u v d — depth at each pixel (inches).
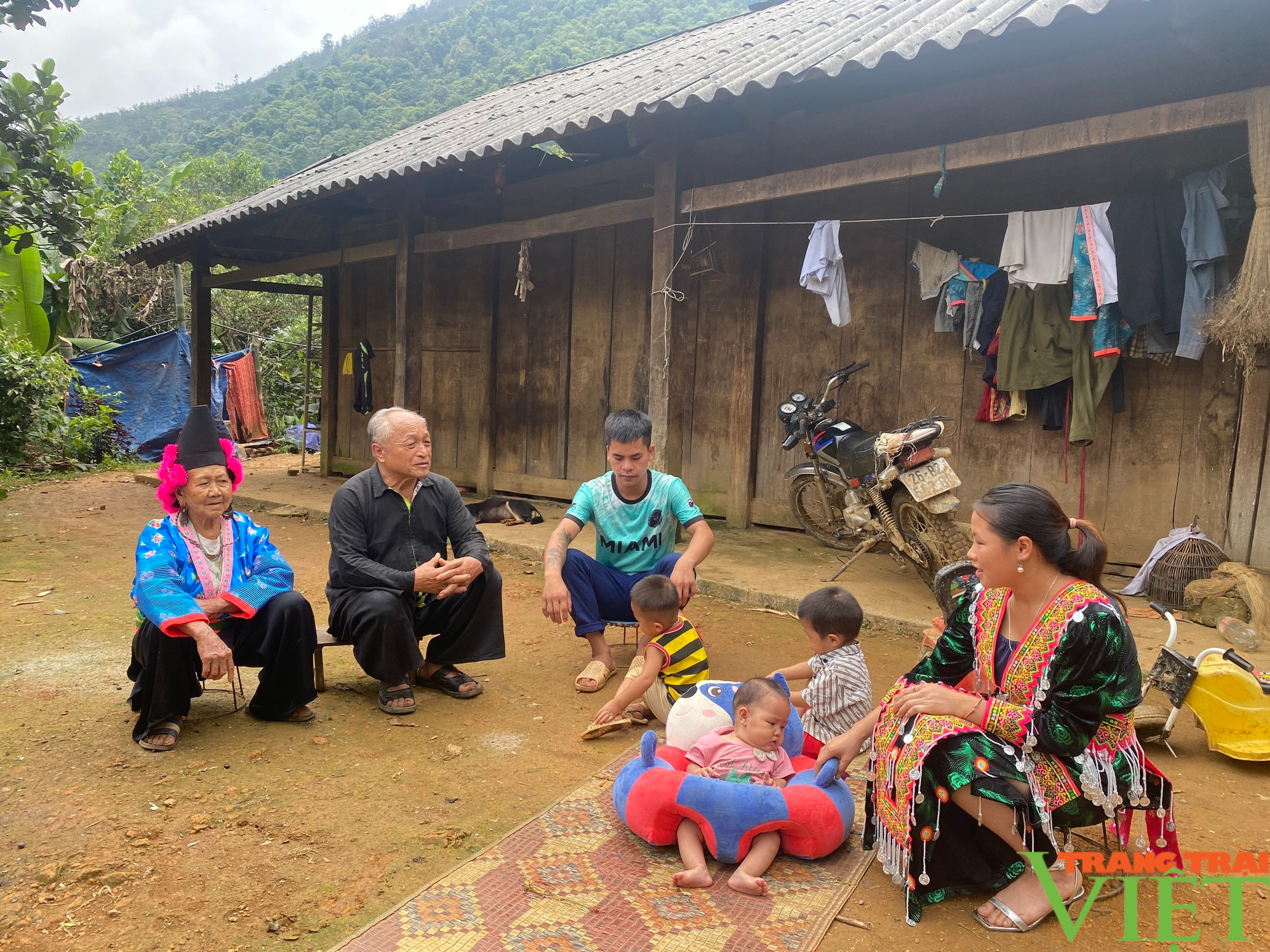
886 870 94.3
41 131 366.0
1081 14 164.6
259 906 91.8
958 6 212.1
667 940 85.6
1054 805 87.7
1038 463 243.3
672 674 136.0
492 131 306.5
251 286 460.8
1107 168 227.5
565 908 90.4
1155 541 226.8
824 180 221.9
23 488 425.1
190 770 122.9
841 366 277.9
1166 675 132.4
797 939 86.3
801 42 242.1
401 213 342.0
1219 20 158.4
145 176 1042.1
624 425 154.6
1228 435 214.5
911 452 207.2
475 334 380.5
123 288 689.0
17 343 477.7
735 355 297.4
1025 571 88.3
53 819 108.4
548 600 149.6
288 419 743.1
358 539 147.6
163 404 586.2
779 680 110.1
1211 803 116.0
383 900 93.2
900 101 262.5
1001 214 222.7
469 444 386.6
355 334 445.1
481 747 133.4
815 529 270.5
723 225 260.1
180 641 128.5
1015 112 244.1
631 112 221.5
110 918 89.4
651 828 100.0
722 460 306.0
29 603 212.2
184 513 135.4
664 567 162.7
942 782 89.0
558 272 349.7
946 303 246.8
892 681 160.7
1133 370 227.3
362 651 144.5
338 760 127.8
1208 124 170.7
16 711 143.7
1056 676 85.5
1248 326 166.9
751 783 105.7
